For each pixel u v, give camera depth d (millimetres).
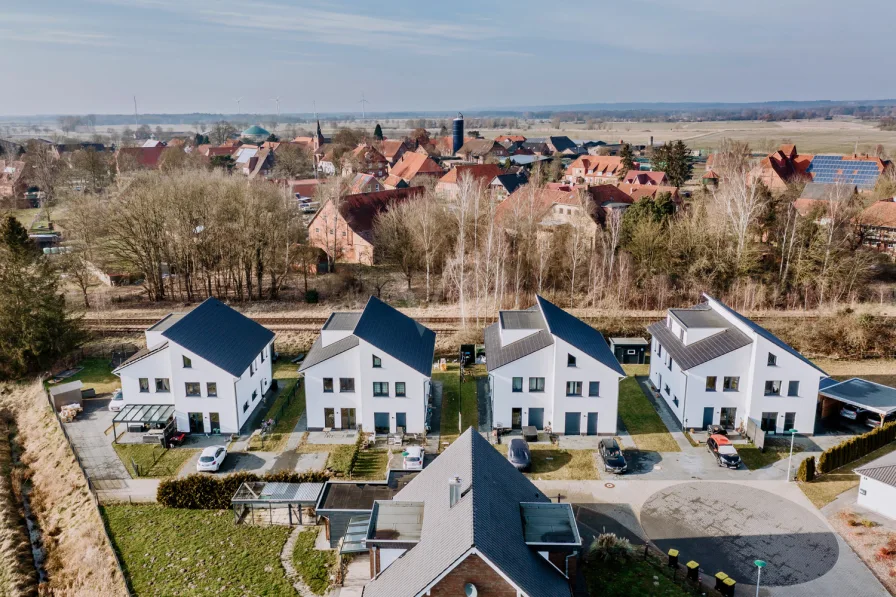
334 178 130000
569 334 54969
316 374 54312
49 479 49750
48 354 68000
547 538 31781
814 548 39281
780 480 47094
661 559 38344
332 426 55531
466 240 97750
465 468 33500
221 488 43906
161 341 56812
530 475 48031
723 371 53094
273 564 38250
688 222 93125
